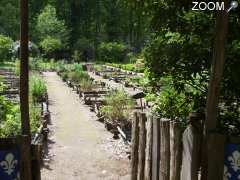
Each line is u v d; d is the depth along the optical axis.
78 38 70.38
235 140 4.83
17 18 58.62
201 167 4.88
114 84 27.98
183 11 5.76
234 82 5.53
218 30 4.73
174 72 5.89
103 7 72.00
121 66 45.62
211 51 5.66
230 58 5.52
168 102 6.42
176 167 5.24
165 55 5.88
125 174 8.54
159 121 5.72
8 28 57.72
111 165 9.20
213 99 4.79
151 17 6.09
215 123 4.83
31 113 12.23
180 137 5.20
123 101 13.67
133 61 53.72
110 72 37.53
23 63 5.32
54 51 58.12
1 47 43.66
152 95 13.27
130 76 31.89
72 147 10.91
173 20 5.79
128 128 12.29
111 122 13.11
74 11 72.88
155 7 5.84
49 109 17.44
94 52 64.81
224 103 5.86
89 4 72.44
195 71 5.73
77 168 9.00
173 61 5.82
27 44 5.30
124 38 69.38
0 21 58.00
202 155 4.87
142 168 6.32
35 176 4.89
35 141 9.76
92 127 13.69
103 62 59.31
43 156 9.72
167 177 5.47
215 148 4.79
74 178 8.35
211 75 4.80
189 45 5.74
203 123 5.02
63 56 61.34
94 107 17.05
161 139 5.61
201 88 6.10
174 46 5.81
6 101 11.37
